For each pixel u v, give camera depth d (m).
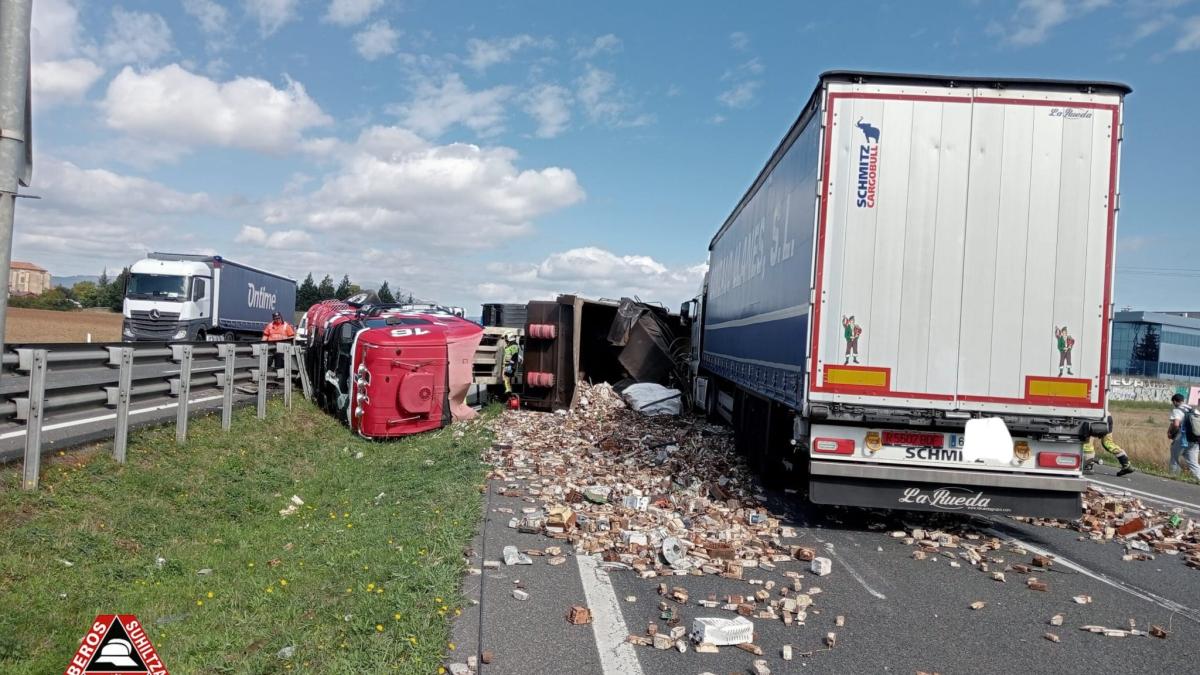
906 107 7.50
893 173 7.49
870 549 7.33
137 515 6.68
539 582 5.84
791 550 7.05
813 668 4.51
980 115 7.46
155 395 8.75
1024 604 5.83
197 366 10.01
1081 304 7.42
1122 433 20.83
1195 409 14.79
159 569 5.70
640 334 19.55
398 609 4.86
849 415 7.49
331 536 6.84
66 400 6.86
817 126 7.67
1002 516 9.10
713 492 9.29
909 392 7.46
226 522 7.25
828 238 7.52
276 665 4.10
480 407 17.00
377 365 12.63
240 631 4.55
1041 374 7.41
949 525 8.46
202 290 30.83
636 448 12.42
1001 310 7.43
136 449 8.19
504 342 17.80
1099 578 6.62
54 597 4.86
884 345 7.48
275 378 14.05
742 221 12.84
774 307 9.54
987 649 4.90
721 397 15.49
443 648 4.46
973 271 7.45
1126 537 8.34
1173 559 7.45
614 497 8.91
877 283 7.49
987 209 7.45
